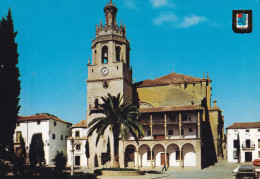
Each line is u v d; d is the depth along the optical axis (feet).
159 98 250.16
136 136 183.21
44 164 203.51
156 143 208.54
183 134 212.84
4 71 133.08
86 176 144.97
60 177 134.62
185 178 151.94
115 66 230.27
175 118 214.90
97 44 236.63
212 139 245.04
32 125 253.85
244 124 245.65
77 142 251.80
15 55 136.98
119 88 226.38
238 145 239.09
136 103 254.27
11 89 132.98
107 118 179.52
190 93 245.04
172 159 211.61
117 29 237.66
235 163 228.43
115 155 178.81
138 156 217.15
